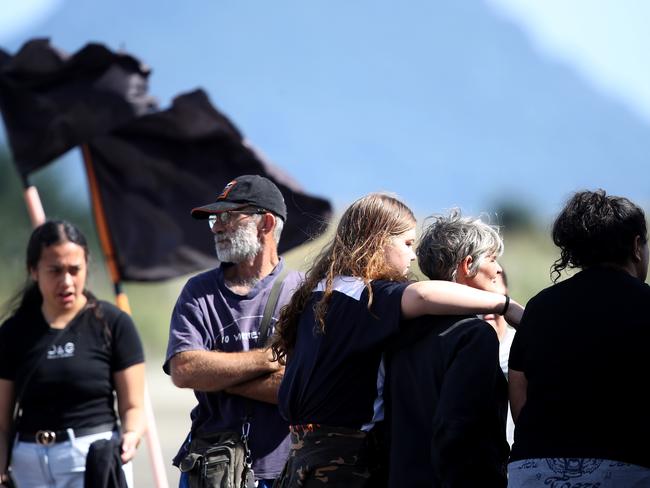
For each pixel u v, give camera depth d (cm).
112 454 1653
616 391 1153
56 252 1714
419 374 1253
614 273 1213
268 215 1652
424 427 1244
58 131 2141
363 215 1372
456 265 1345
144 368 1783
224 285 1647
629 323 1164
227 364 1566
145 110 2170
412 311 1270
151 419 1953
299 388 1343
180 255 2198
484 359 1211
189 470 1563
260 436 1580
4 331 1736
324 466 1295
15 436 1730
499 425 1228
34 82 2153
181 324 1619
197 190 2200
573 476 1141
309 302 1386
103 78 2164
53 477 1702
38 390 1706
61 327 1730
